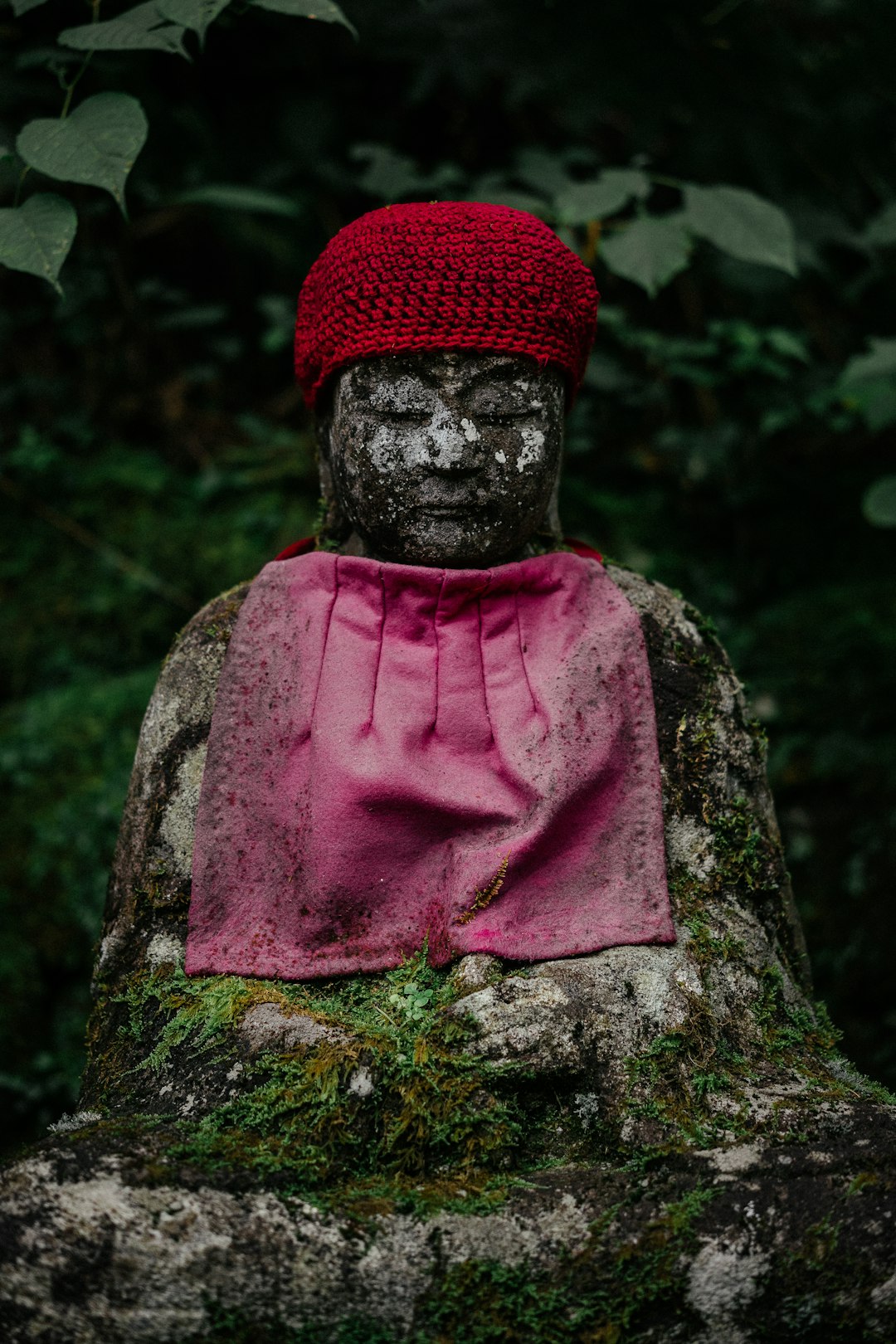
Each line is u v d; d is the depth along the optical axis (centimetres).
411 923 193
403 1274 150
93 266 410
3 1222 147
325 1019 179
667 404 422
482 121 444
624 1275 151
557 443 205
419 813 192
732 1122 171
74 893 336
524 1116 172
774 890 209
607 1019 178
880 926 350
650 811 197
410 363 195
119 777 347
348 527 220
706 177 402
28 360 426
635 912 192
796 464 427
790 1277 151
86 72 370
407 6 387
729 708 214
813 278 451
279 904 195
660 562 404
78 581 387
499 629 202
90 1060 194
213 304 448
